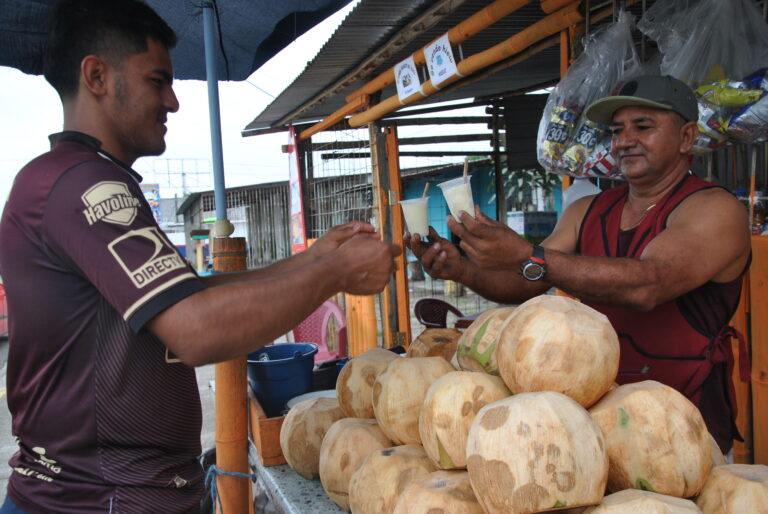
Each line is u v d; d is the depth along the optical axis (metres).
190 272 1.19
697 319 1.82
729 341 1.85
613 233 2.09
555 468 1.14
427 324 4.96
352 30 4.48
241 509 2.23
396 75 5.14
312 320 5.89
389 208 6.38
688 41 2.40
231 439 2.24
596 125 2.68
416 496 1.34
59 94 1.37
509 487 1.15
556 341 1.33
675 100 1.85
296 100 6.91
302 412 2.01
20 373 1.30
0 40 2.72
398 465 1.53
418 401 1.62
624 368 1.96
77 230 1.15
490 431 1.21
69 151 1.26
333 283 1.29
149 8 1.42
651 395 1.31
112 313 1.25
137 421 1.31
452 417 1.39
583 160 2.75
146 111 1.38
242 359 2.25
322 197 8.02
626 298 1.62
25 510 1.33
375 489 1.51
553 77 6.10
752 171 2.88
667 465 1.24
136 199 1.21
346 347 5.37
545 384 1.32
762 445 2.77
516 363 1.36
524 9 4.15
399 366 1.70
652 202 1.99
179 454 1.42
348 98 6.38
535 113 6.74
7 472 4.57
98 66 1.31
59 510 1.31
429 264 2.19
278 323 1.19
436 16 4.12
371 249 1.34
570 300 1.45
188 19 2.92
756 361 2.77
